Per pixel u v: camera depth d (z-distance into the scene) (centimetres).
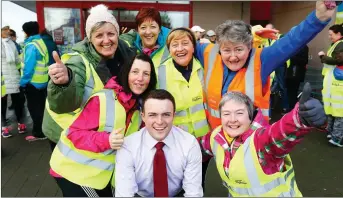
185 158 194
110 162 201
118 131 185
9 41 510
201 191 199
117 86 197
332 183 344
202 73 235
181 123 230
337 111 437
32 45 458
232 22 209
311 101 140
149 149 192
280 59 206
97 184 199
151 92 189
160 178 192
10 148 457
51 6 735
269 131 167
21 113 529
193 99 228
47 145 469
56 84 176
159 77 230
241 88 215
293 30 202
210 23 777
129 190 189
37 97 479
